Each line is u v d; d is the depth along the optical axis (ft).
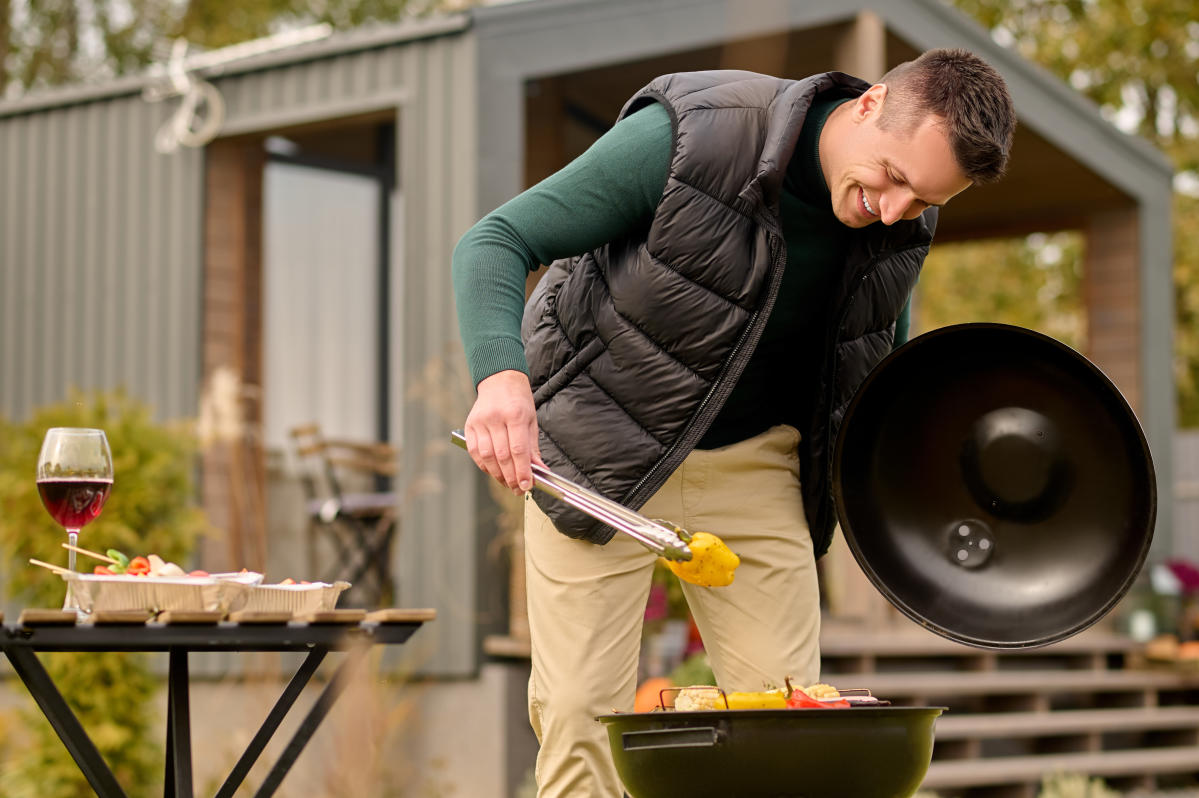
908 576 8.59
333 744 19.62
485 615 21.22
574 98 28.35
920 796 17.79
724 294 7.95
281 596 8.04
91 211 25.93
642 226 8.20
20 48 54.13
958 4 58.23
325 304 30.25
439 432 21.72
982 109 7.26
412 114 22.71
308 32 24.56
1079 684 23.89
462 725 20.94
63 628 7.10
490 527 21.40
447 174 22.34
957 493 8.64
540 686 8.61
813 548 9.37
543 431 8.50
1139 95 58.54
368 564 24.99
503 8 22.38
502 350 7.55
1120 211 31.73
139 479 18.30
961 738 21.62
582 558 8.50
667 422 8.20
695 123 7.84
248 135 24.76
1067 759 22.20
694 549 7.24
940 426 8.64
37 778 18.21
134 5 54.24
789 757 6.99
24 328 26.37
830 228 8.27
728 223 7.86
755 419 9.00
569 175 7.92
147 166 25.43
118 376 25.39
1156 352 31.48
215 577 8.10
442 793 20.88
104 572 8.06
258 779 19.69
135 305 25.35
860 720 7.02
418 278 22.35
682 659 20.48
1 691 24.22
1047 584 8.34
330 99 23.57
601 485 8.29
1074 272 58.23
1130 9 52.75
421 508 21.70
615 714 7.33
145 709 18.78
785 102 7.83
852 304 8.50
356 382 30.55
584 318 8.37
